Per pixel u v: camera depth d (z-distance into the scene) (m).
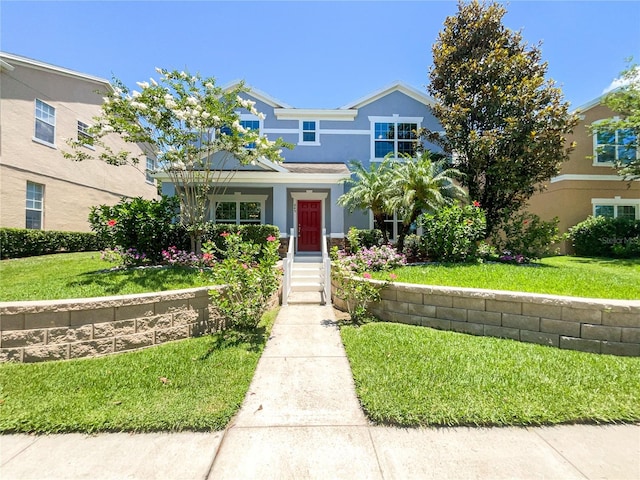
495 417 2.63
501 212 10.53
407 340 4.32
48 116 11.95
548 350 3.94
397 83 13.95
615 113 13.79
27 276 6.63
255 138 8.76
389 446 2.37
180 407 2.80
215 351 4.08
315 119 14.20
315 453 2.30
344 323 5.30
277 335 4.79
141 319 4.27
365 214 13.16
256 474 2.11
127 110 7.98
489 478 2.07
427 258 9.38
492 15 11.82
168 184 10.72
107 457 2.27
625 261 10.30
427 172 9.72
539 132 10.34
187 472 2.13
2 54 10.32
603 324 3.88
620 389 3.03
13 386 3.17
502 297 4.43
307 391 3.16
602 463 2.20
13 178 10.59
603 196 13.82
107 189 15.02
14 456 2.28
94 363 3.72
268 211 12.87
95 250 13.26
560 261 10.56
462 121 11.54
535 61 11.84
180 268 7.14
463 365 3.54
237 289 4.88
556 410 2.71
